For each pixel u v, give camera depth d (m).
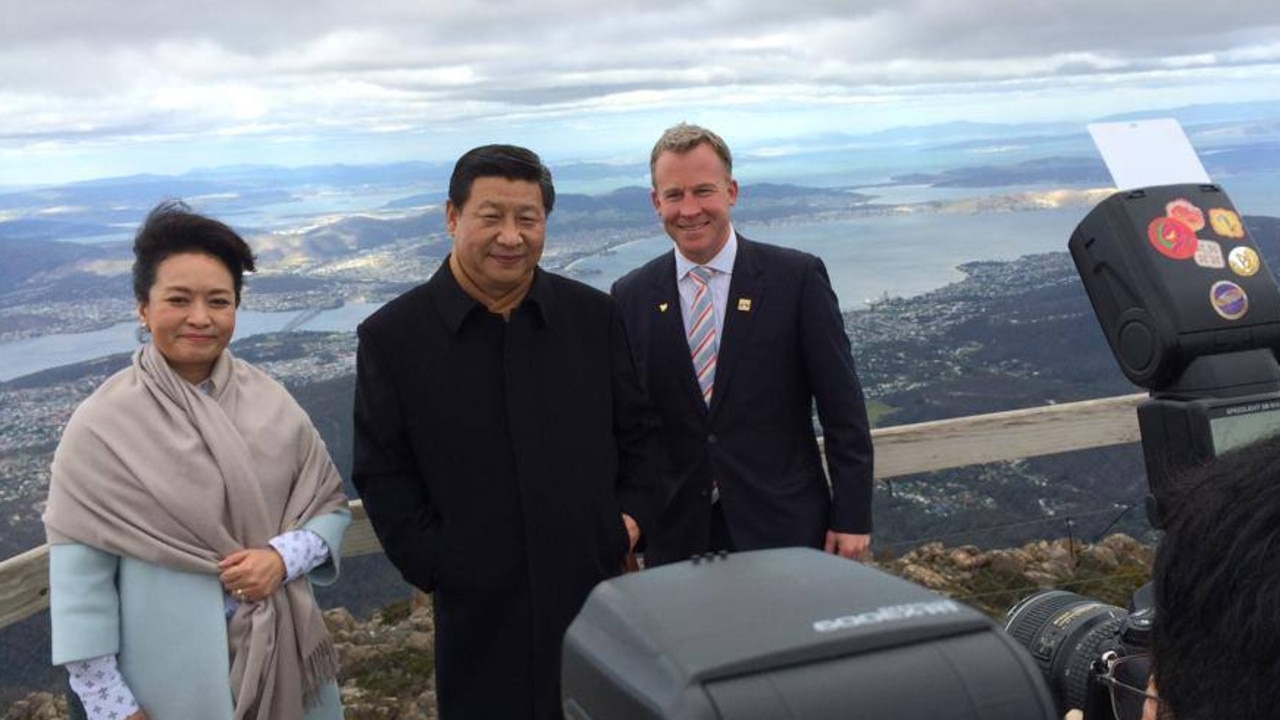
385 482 2.26
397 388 2.23
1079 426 3.54
